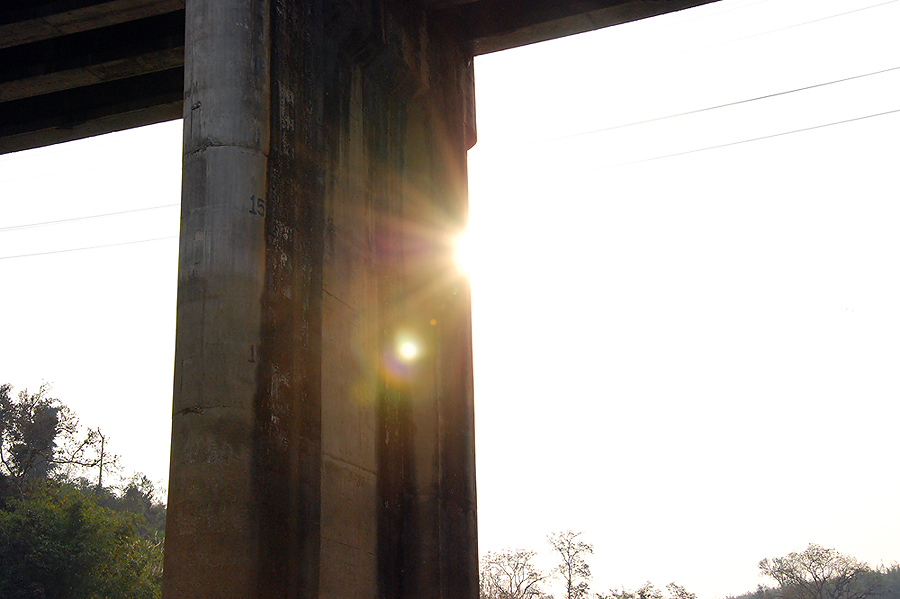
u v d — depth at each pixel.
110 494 113.50
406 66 21.42
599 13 23.17
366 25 19.95
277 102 16.17
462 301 22.50
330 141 18.92
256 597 13.76
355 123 20.12
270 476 14.51
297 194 16.42
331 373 17.86
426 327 21.38
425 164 22.30
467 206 23.62
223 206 14.85
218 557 13.52
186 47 15.78
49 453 81.44
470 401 22.14
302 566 15.08
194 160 15.13
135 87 25.16
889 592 148.12
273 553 14.30
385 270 20.64
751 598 155.25
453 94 23.83
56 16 22.03
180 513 13.77
